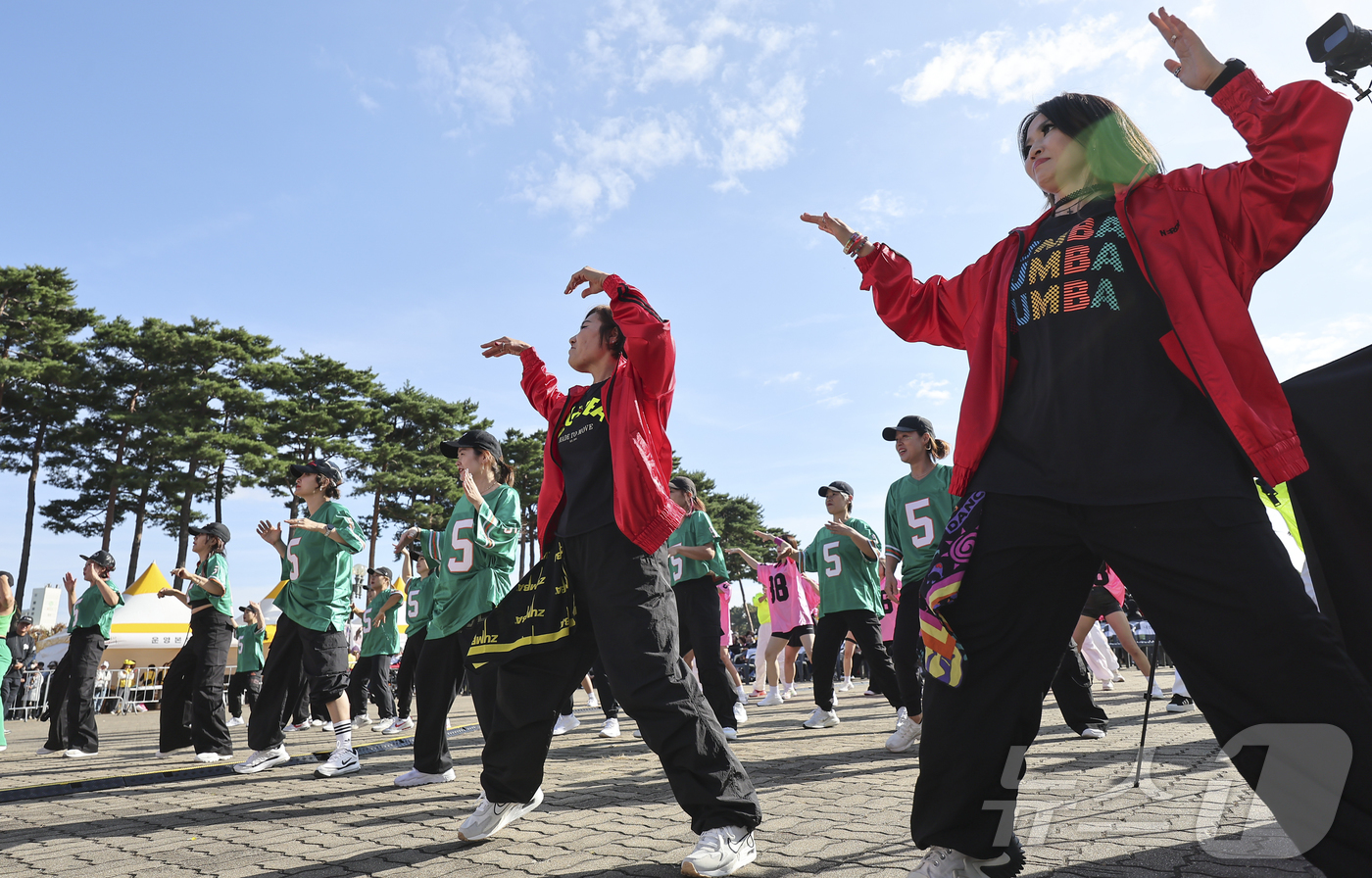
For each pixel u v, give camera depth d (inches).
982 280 91.8
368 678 465.7
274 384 1793.8
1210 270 74.0
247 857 134.5
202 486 1567.4
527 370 163.6
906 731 236.8
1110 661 469.7
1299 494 94.2
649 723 114.0
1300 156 70.4
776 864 113.4
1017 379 83.5
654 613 118.2
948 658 79.6
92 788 222.8
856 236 103.6
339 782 221.0
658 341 125.9
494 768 135.2
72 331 1633.9
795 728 336.5
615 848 128.3
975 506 81.6
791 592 499.2
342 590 247.9
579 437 131.3
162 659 837.2
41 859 138.2
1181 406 73.5
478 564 200.4
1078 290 79.3
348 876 119.0
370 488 1798.7
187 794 210.1
